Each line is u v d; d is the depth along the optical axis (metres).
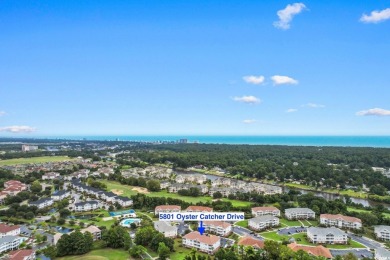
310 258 171.62
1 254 197.75
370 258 194.12
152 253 198.88
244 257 183.00
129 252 195.88
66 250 195.38
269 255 180.38
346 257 181.00
